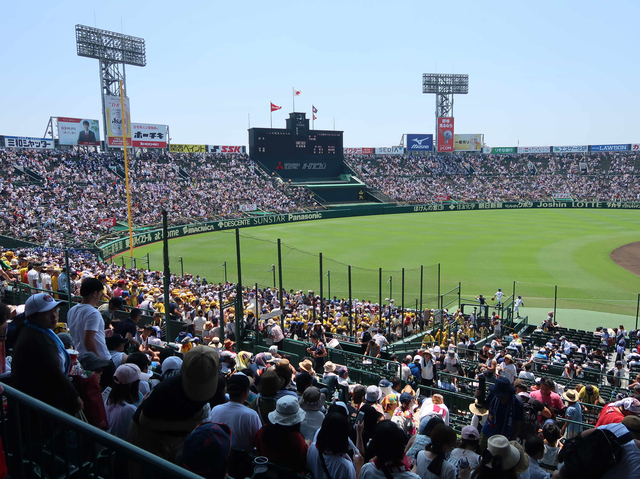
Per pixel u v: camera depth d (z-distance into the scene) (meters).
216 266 49.28
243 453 5.61
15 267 18.34
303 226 78.44
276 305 24.50
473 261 51.03
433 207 100.62
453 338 25.58
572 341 27.53
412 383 13.50
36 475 4.73
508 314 33.12
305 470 5.57
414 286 42.03
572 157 121.88
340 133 103.38
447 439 5.59
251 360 11.78
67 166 73.00
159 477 3.07
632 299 38.41
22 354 5.09
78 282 18.94
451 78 118.94
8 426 4.47
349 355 17.30
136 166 81.56
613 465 4.54
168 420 4.40
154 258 52.34
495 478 4.95
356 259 52.41
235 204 82.06
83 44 76.06
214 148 96.00
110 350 8.05
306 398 7.00
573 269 47.47
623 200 101.50
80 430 3.43
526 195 108.75
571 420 9.45
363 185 102.06
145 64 83.25
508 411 7.29
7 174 64.56
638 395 9.00
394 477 4.98
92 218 59.78
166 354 9.79
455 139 121.94
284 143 98.62
